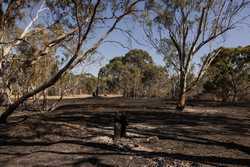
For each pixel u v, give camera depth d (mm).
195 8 29172
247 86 54688
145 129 17516
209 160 10469
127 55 89875
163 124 20047
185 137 15141
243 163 10172
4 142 12914
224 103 45562
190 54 30516
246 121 22750
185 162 10016
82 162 9812
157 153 11266
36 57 17672
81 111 30125
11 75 20156
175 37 30266
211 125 20125
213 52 31062
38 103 34375
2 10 15852
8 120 20500
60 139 13633
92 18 14117
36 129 15586
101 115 25469
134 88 83438
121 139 13703
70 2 15227
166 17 29125
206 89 57000
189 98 61094
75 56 15039
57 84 32969
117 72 86562
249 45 50781
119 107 35812
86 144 12562
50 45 17312
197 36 29922
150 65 88625
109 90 93375
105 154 10844
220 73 53688
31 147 12016
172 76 63562
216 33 29375
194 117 24891
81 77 34969
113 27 15867
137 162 9875
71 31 17078
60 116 24328
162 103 43938
